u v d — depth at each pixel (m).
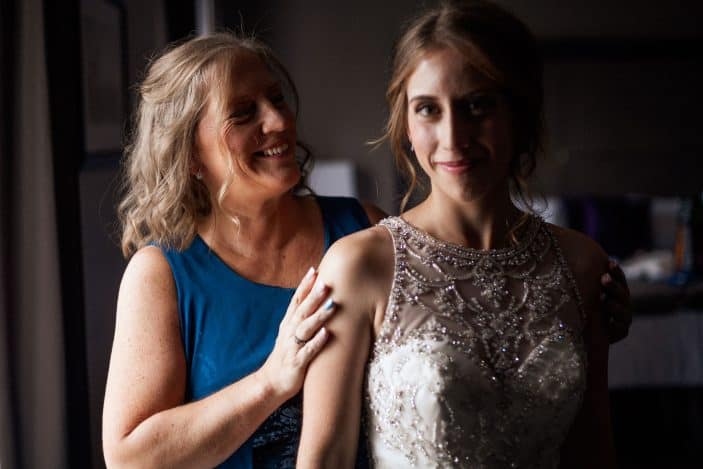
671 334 4.35
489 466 1.50
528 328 1.56
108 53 2.96
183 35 4.24
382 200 6.63
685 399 4.97
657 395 5.01
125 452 1.78
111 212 2.99
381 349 1.52
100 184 2.86
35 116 2.26
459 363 1.49
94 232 2.80
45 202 2.28
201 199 2.01
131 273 1.96
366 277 1.54
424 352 1.49
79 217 2.41
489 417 1.49
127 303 1.92
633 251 5.41
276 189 1.87
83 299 2.40
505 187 1.62
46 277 2.28
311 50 6.59
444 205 1.59
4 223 2.21
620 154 6.28
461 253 1.58
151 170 1.96
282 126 1.84
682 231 4.87
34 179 2.26
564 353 1.55
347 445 1.52
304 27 6.57
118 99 3.08
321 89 6.62
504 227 1.63
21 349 2.24
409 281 1.55
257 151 1.85
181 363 1.90
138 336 1.88
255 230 1.97
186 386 1.91
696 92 6.22
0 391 2.15
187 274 1.93
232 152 1.84
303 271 2.00
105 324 2.91
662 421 4.84
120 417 1.83
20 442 2.23
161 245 1.98
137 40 3.42
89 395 2.70
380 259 1.56
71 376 2.37
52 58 2.32
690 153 6.24
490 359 1.53
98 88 2.83
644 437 4.66
